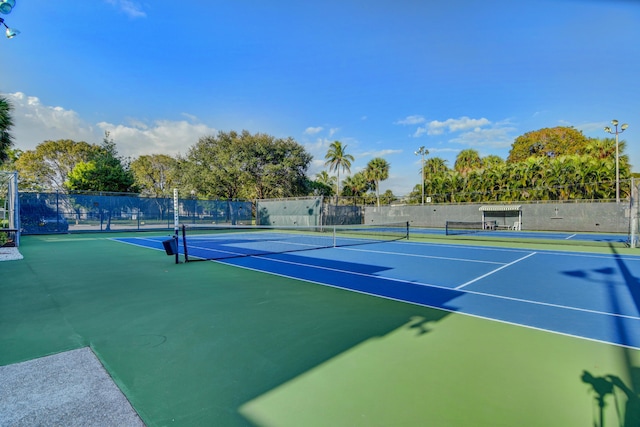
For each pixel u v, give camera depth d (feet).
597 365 10.43
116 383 9.32
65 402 8.38
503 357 11.00
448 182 106.73
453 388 9.08
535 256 35.76
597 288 20.93
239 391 8.94
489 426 7.48
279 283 22.22
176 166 129.39
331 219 85.51
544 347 11.81
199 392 8.88
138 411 8.04
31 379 9.49
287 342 12.22
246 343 12.11
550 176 88.89
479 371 10.04
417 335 12.95
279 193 118.73
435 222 94.07
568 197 86.63
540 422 7.63
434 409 8.11
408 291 20.13
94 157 114.52
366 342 12.24
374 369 10.16
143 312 15.70
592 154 99.35
